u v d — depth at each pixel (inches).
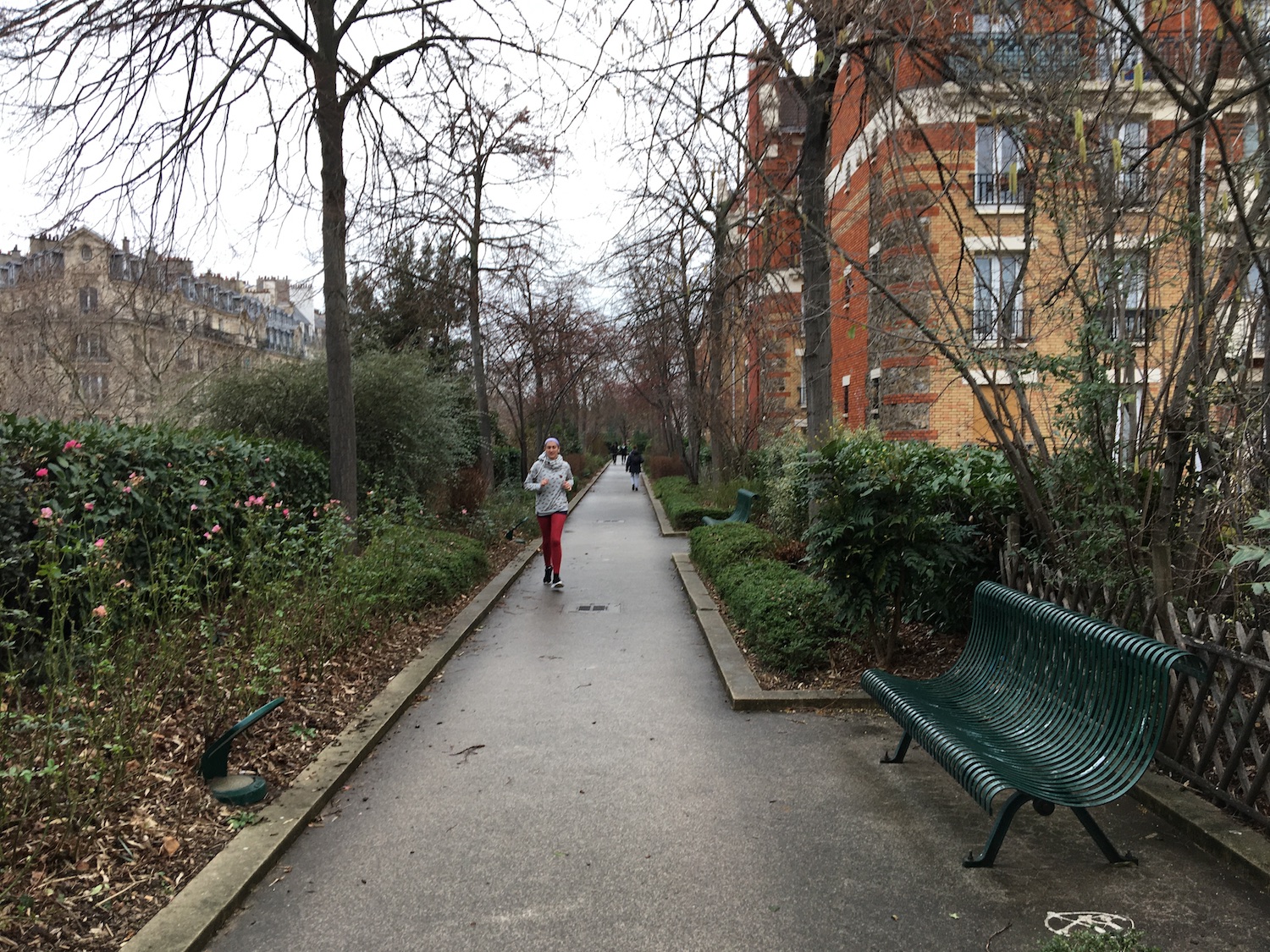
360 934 117.3
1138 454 184.2
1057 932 114.3
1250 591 172.1
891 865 135.0
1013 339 216.2
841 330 883.4
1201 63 196.7
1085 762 135.0
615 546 624.1
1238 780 140.7
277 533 269.1
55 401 713.6
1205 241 172.6
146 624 210.2
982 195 399.5
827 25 238.7
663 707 224.8
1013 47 215.3
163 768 161.9
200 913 117.5
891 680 189.0
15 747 159.8
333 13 371.9
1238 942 110.7
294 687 216.5
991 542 245.4
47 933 111.8
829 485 232.7
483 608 352.8
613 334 879.1
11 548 193.2
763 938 115.0
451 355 890.7
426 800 164.4
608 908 123.6
